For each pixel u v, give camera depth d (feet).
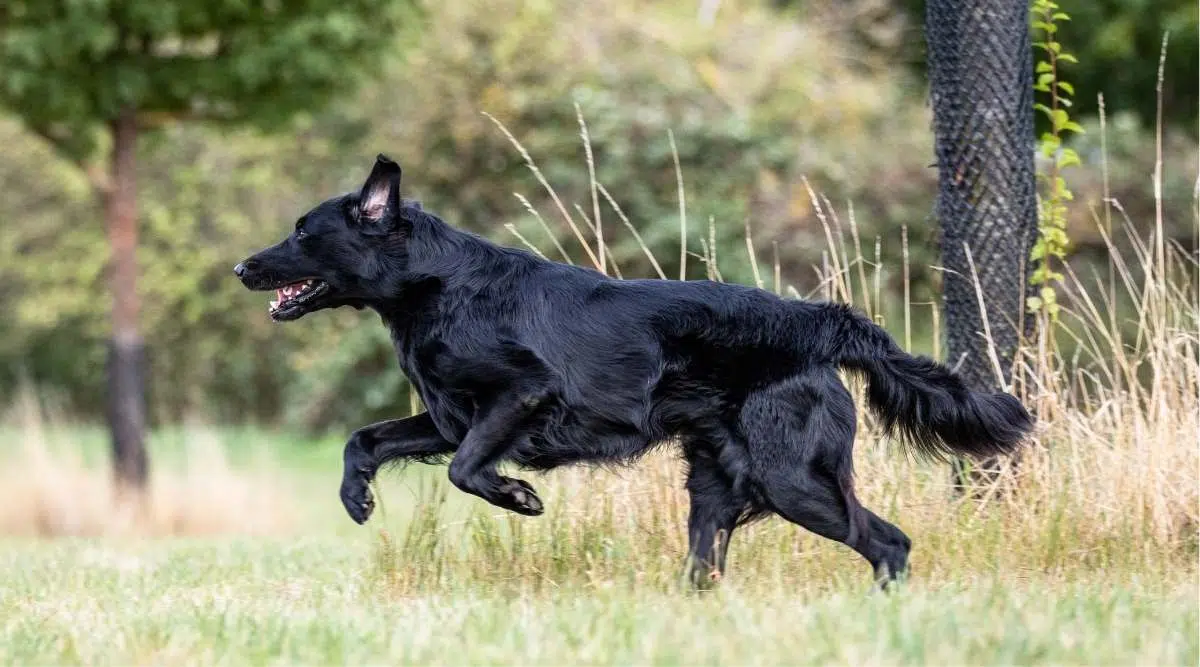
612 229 102.22
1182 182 102.73
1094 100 117.80
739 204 101.45
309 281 35.91
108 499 77.30
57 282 134.82
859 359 34.19
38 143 130.31
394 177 34.78
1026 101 42.52
